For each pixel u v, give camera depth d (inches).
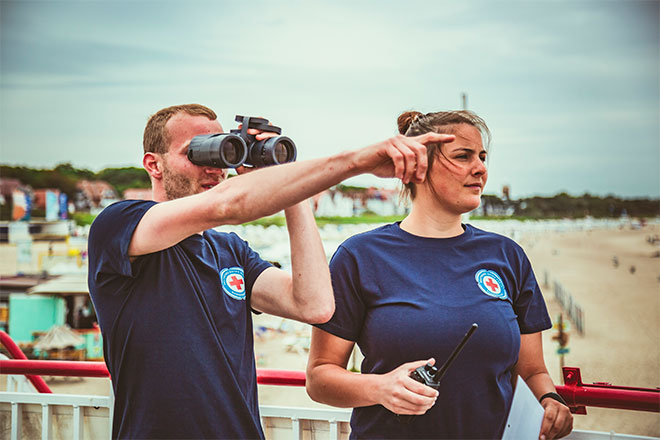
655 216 4222.4
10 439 88.3
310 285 59.7
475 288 61.3
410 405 53.5
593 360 1139.3
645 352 1198.3
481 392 59.0
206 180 60.7
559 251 2906.0
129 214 56.0
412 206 66.5
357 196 2785.4
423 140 44.9
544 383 64.4
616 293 1862.7
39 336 911.7
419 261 62.8
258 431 60.0
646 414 766.5
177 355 56.4
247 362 61.8
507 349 60.0
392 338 59.6
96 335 903.1
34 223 2234.3
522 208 4069.9
